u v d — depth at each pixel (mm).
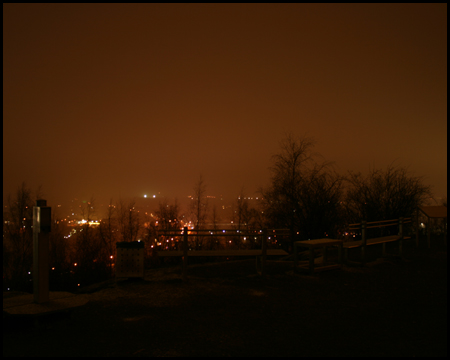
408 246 12109
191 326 4547
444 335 4305
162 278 7344
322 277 7574
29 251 13492
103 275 11203
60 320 4645
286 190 14430
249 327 4547
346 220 14859
